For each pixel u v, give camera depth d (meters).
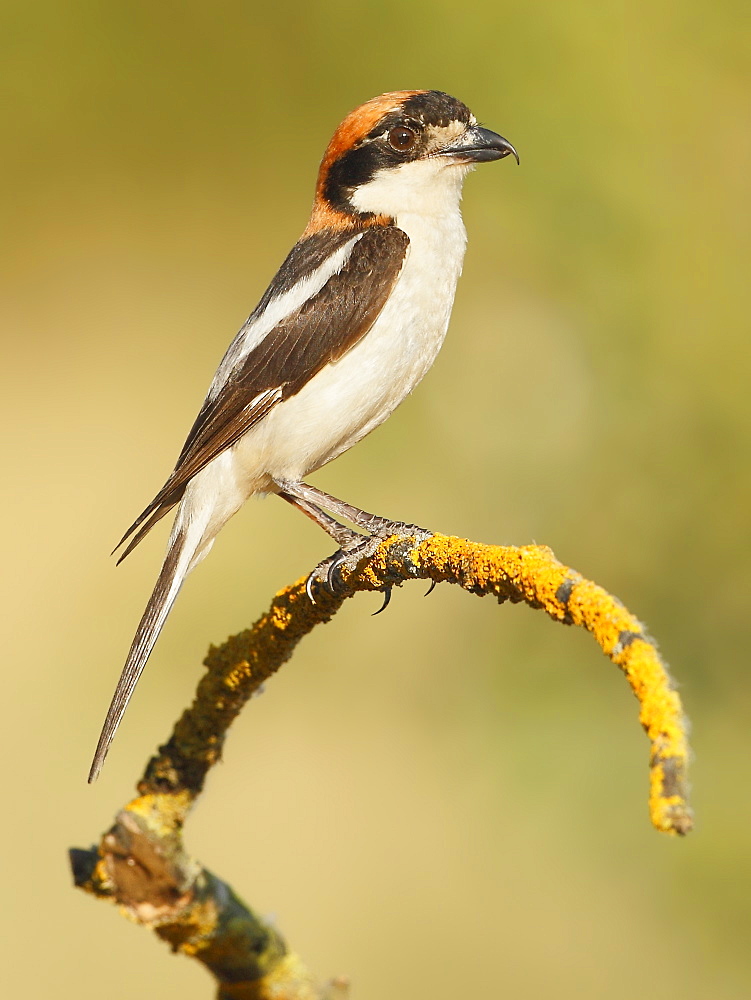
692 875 9.48
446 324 7.93
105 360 17.31
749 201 10.78
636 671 3.49
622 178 10.85
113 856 5.31
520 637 10.97
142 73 16.81
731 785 9.70
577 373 11.12
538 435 11.21
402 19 13.33
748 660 10.24
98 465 16.05
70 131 17.31
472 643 11.66
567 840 9.98
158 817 5.32
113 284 18.25
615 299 10.84
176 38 16.52
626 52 11.05
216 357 17.41
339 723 12.09
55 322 18.05
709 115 10.92
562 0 11.12
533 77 11.24
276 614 5.38
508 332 11.39
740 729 10.08
